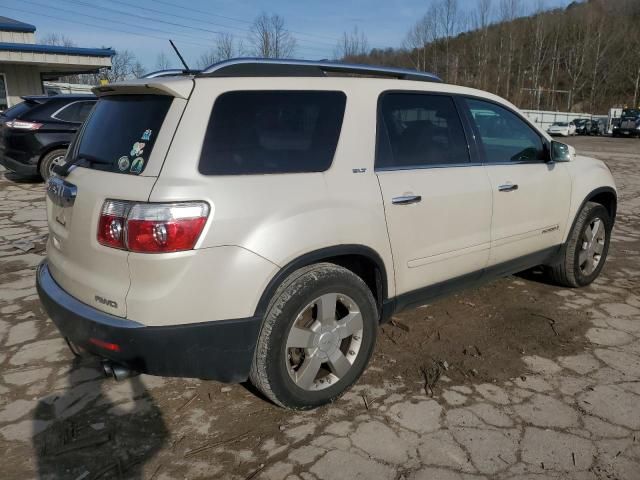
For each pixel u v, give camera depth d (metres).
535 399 3.01
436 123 3.46
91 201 2.51
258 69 2.78
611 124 47.03
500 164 3.81
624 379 3.24
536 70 74.19
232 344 2.50
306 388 2.80
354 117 2.98
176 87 2.48
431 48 70.75
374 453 2.55
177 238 2.31
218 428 2.73
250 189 2.52
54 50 15.71
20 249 5.82
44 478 2.37
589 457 2.54
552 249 4.36
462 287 3.70
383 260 3.03
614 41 77.81
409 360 3.45
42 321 3.97
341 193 2.82
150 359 2.40
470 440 2.65
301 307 2.65
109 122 2.80
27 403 2.93
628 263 5.61
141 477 2.38
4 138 9.30
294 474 2.40
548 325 3.99
